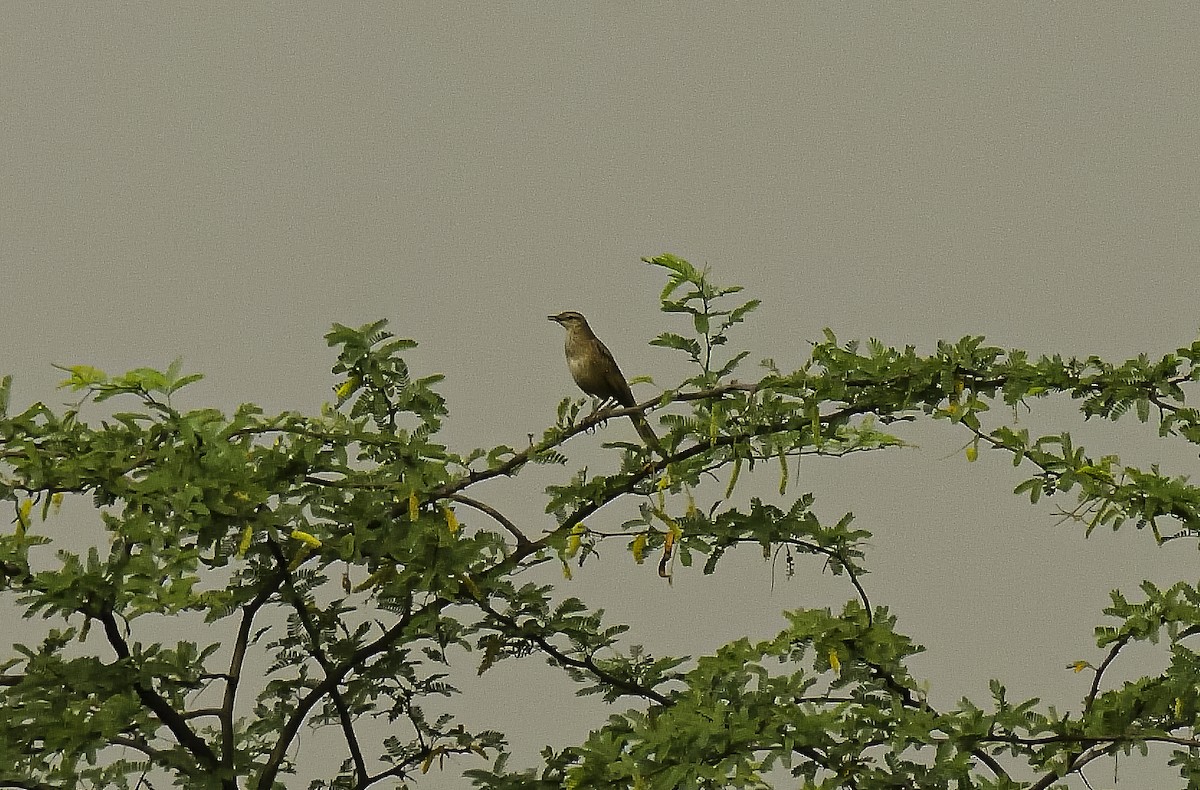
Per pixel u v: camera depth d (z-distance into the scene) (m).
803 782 13.16
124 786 13.48
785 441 14.05
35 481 12.56
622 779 12.39
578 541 13.55
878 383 13.33
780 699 13.60
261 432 13.64
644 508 13.55
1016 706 13.62
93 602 12.70
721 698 13.21
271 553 13.66
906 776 13.50
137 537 12.61
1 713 12.84
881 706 14.08
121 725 12.96
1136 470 13.46
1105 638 13.55
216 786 13.55
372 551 13.48
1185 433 13.29
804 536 14.04
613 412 13.88
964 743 13.50
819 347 13.45
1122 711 13.62
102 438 13.20
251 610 14.06
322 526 13.65
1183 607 13.27
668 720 12.51
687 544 13.91
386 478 13.77
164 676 13.65
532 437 14.02
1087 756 13.59
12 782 12.94
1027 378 13.24
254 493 12.83
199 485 12.63
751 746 12.54
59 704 13.11
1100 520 13.41
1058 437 13.60
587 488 13.89
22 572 12.54
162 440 13.30
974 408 13.14
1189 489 13.26
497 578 13.88
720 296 13.28
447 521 13.43
